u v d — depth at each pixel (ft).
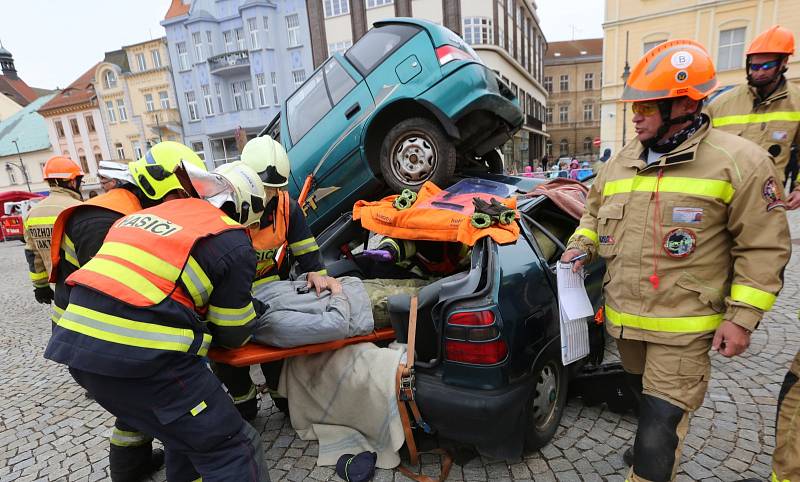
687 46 4.67
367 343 7.14
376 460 6.99
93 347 4.55
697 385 5.06
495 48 74.28
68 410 10.45
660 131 4.84
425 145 13.47
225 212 6.27
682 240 4.82
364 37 14.64
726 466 6.79
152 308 4.66
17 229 54.54
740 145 4.63
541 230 8.32
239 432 5.33
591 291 8.50
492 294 6.08
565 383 7.80
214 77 85.92
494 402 5.93
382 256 8.89
